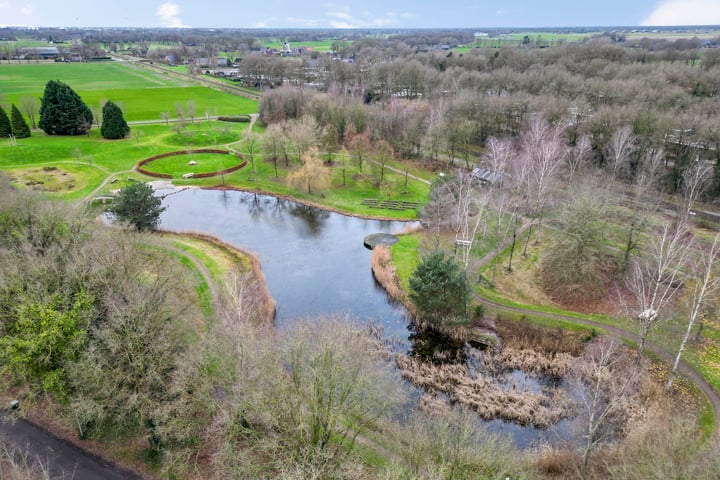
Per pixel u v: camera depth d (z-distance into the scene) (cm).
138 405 3216
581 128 9694
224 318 4681
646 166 7631
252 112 16500
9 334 3419
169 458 3189
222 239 7462
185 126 13600
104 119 12294
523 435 3903
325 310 5662
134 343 3228
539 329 5094
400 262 6644
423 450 2981
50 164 10331
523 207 7325
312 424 3045
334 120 11969
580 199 5841
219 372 3284
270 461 2978
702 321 4931
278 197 9388
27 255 3925
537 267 6350
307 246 7388
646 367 4466
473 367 4750
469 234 7150
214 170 10494
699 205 7800
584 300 5616
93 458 3309
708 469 2648
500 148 7769
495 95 13138
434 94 14712
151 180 9856
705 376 4319
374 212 8588
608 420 3788
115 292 3722
